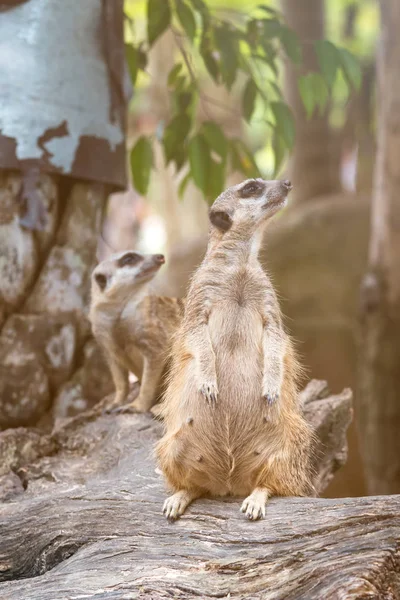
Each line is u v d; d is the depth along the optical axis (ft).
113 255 22.15
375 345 33.76
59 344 22.63
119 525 15.11
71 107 22.34
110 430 20.38
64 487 18.07
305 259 46.75
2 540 15.76
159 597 12.63
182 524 14.62
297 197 53.67
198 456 14.90
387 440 33.22
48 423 22.68
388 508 13.55
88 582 13.17
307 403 21.45
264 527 13.94
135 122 63.36
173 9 28.66
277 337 15.15
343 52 26.02
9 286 22.15
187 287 17.21
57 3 22.25
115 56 23.38
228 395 14.84
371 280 33.94
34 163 21.80
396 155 33.24
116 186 24.17
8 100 21.70
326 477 20.93
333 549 12.96
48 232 22.74
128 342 21.89
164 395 16.33
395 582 12.41
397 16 33.42
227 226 15.87
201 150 26.05
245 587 12.85
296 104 50.98
